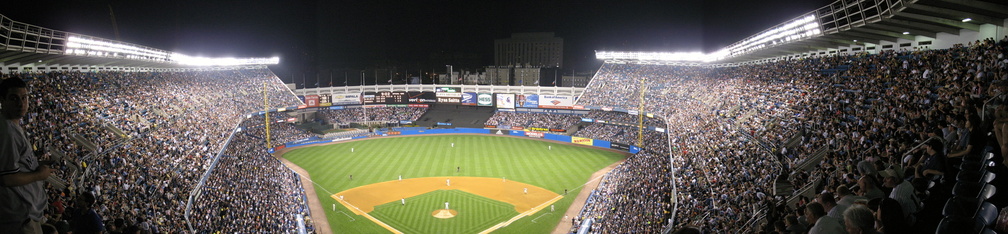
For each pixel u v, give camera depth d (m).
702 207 34.31
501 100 108.62
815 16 43.59
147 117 58.34
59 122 41.72
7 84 5.36
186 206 39.38
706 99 73.69
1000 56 24.95
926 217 9.98
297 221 45.88
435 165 74.50
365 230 46.81
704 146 51.53
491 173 69.19
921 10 33.47
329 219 49.91
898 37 42.94
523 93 109.62
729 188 34.47
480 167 72.94
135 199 33.59
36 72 52.22
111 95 58.75
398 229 47.06
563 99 101.69
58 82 52.56
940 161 12.30
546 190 60.41
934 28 37.53
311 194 58.75
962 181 9.98
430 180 65.38
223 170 55.66
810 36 45.97
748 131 48.19
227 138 69.06
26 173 5.34
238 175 54.94
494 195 58.28
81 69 61.69
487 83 163.38
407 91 116.00
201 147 57.72
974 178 9.93
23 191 5.46
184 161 50.06
